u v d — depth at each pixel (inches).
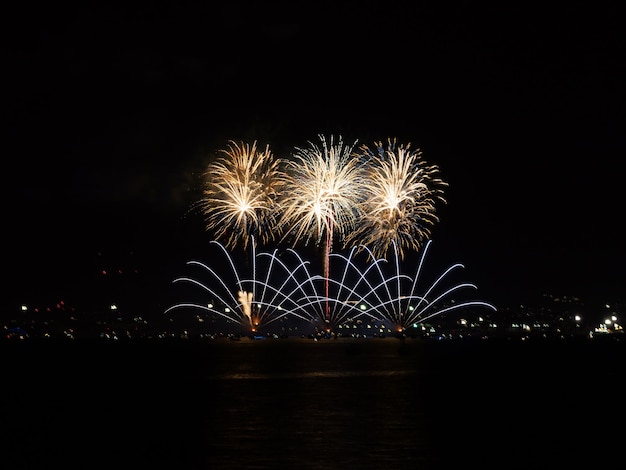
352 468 1489.9
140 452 1679.4
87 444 1788.9
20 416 2303.2
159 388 3238.2
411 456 1604.3
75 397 2866.6
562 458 1595.7
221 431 1942.7
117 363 5398.6
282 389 3125.0
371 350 7731.3
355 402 2583.7
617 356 6181.1
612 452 1657.2
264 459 1578.5
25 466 1561.3
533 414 2261.3
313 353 7037.4
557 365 4815.5
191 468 1508.4
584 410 2354.8
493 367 4613.7
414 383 3393.2
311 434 1878.7
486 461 1558.8
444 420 2126.0
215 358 6127.0
